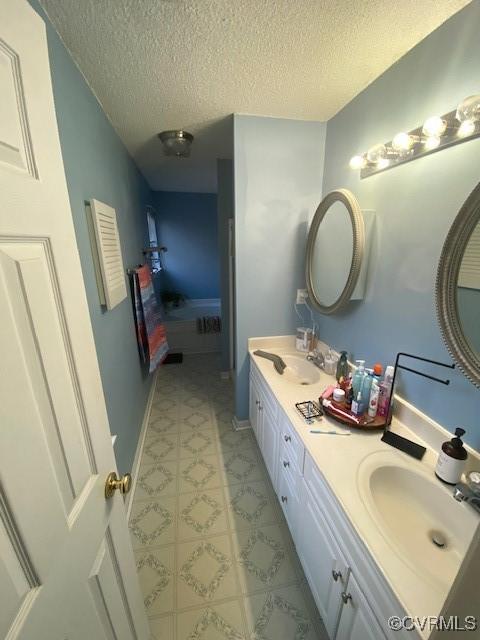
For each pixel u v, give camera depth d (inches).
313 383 60.8
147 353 89.1
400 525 33.9
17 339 17.9
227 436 87.0
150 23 35.8
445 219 36.4
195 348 153.6
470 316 32.1
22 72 19.0
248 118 62.2
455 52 34.0
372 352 52.6
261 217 69.6
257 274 74.0
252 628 42.9
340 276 58.1
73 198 41.9
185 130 69.7
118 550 32.2
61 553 21.4
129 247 81.5
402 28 36.6
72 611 22.5
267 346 80.4
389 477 37.5
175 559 52.7
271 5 33.1
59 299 22.7
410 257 42.4
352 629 31.3
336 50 41.0
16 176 18.2
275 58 42.8
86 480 26.0
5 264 17.1
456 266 32.9
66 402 23.1
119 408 61.9
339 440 42.1
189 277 173.6
